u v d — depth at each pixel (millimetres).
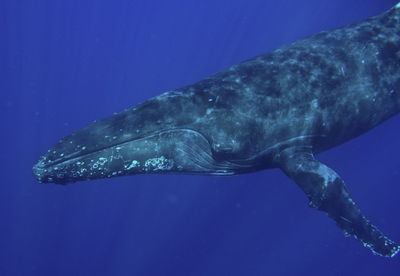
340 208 6074
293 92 7148
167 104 6984
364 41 7844
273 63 7488
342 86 7438
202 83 7375
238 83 7199
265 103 7004
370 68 7703
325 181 6242
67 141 6648
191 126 6828
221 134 6836
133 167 6723
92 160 6480
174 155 6891
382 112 8172
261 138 7008
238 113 6891
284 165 7066
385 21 8258
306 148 7305
